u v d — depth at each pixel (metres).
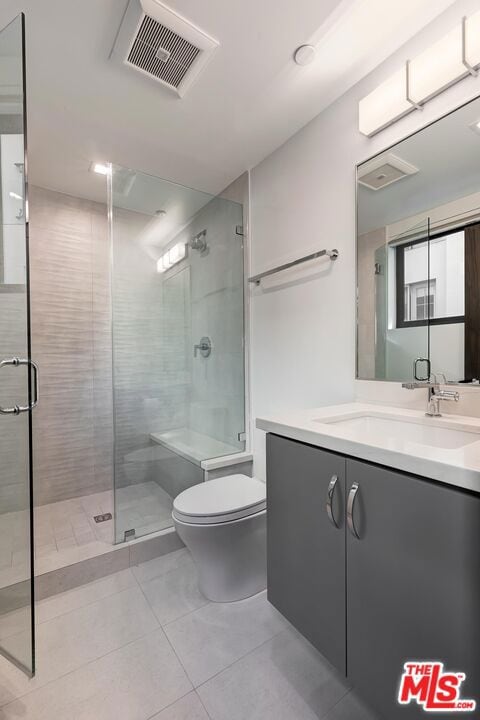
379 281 1.47
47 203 2.47
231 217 2.39
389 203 1.43
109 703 1.08
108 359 2.73
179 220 2.33
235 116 1.74
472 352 1.18
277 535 1.19
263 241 2.16
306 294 1.85
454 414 1.23
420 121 1.32
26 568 1.13
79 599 1.57
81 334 2.61
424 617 0.76
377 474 0.85
